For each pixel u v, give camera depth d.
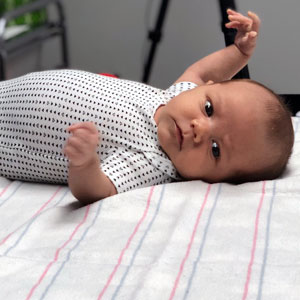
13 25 2.26
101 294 0.69
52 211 0.91
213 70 1.36
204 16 2.18
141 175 1.04
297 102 1.55
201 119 1.02
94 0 2.35
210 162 1.02
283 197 0.92
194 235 0.83
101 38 2.40
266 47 2.10
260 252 0.78
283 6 2.04
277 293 0.68
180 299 0.67
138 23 2.32
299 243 0.80
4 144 1.13
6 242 0.82
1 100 1.16
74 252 0.79
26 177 1.12
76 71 1.18
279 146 1.03
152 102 1.12
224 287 0.69
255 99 1.03
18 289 0.70
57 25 2.30
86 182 0.94
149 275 0.71
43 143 1.10
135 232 0.85
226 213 0.89
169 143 1.04
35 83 1.14
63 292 0.69
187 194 0.95
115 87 1.14
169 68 2.29
